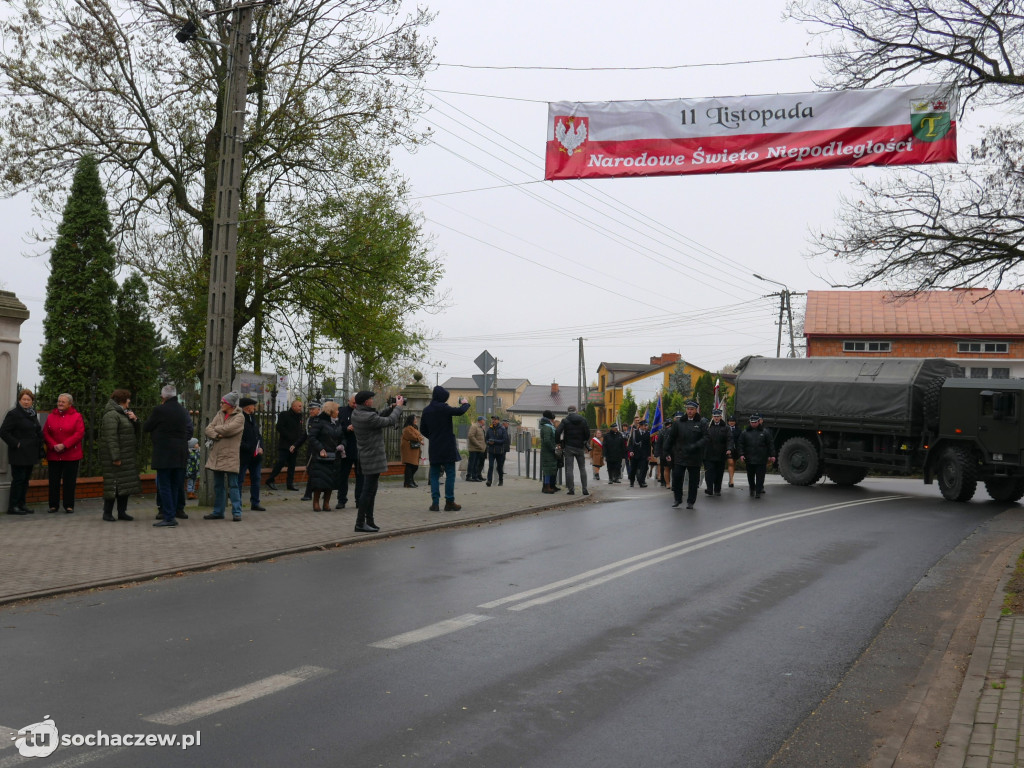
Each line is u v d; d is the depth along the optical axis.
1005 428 18.81
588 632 6.74
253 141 19.58
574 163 12.79
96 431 15.27
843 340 41.22
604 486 22.64
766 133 12.16
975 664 5.95
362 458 11.84
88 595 7.72
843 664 6.17
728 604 7.91
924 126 11.58
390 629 6.63
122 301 24.52
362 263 19.72
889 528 13.96
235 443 12.66
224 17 18.48
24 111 19.05
